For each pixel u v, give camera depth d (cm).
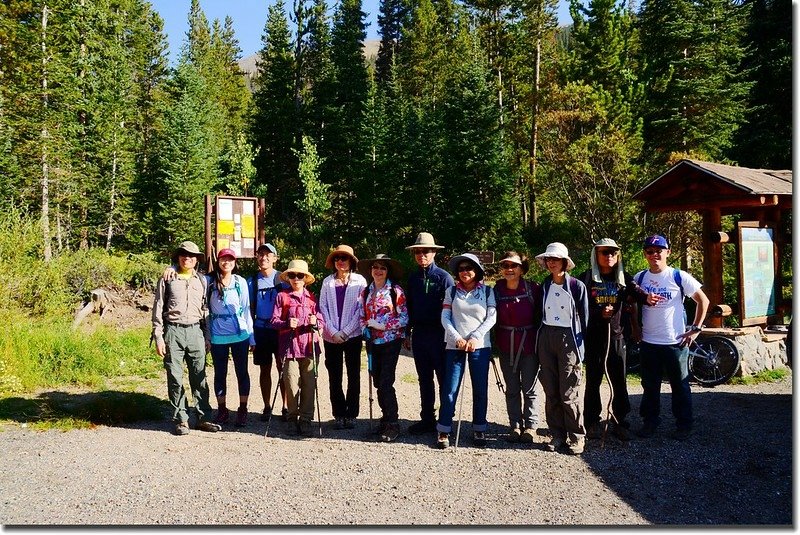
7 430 571
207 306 596
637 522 359
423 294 552
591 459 481
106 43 2536
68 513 376
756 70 2045
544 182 2044
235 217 1066
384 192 2425
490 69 2622
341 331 571
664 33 1952
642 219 1577
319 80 3266
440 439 514
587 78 2020
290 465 471
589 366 538
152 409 647
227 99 4869
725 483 426
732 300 1251
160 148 2644
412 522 359
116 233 2511
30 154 1856
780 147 1953
